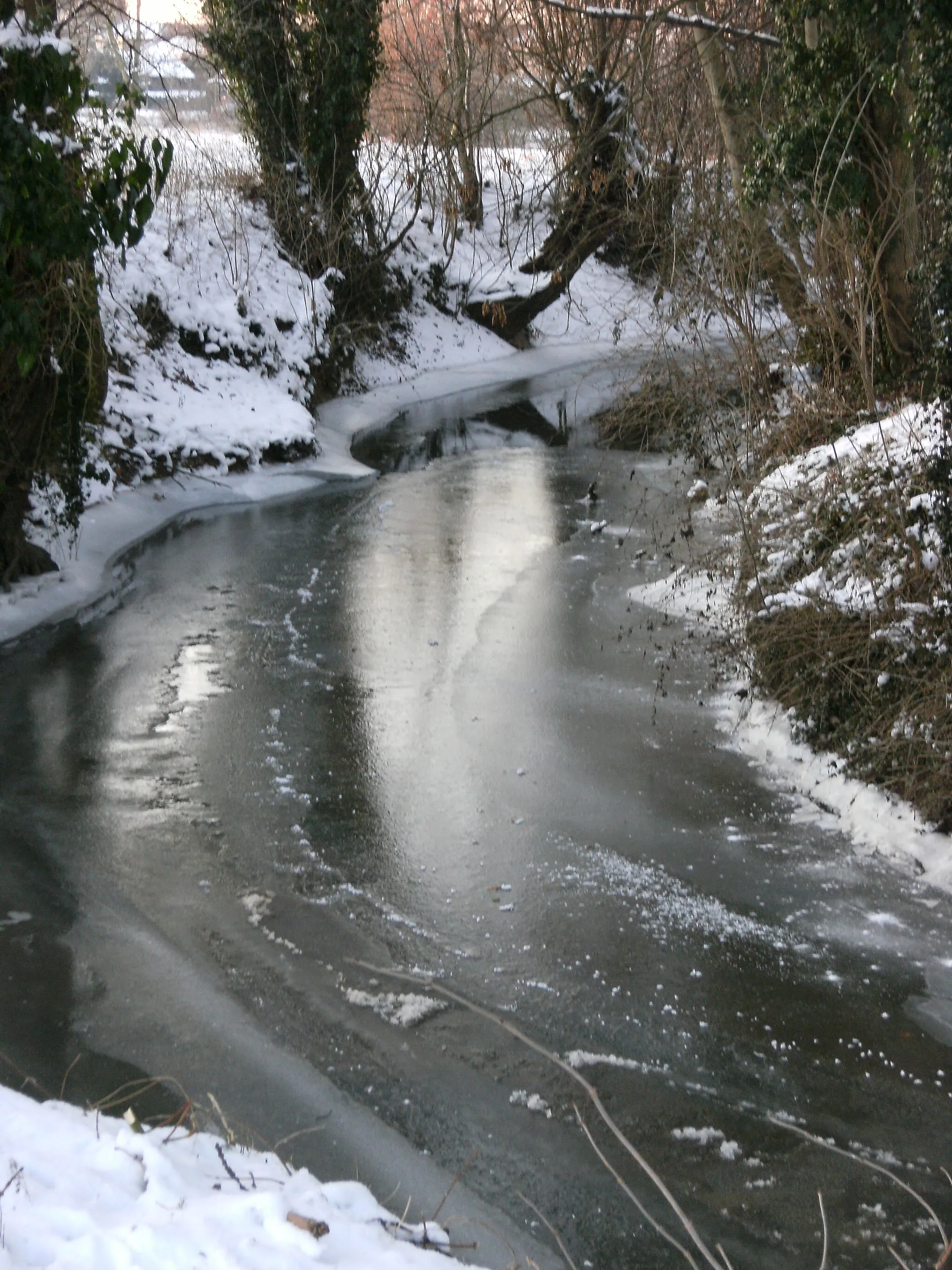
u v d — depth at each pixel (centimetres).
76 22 1432
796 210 1243
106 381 1270
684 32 1830
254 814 773
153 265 1959
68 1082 512
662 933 648
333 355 2380
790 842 749
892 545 856
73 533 1319
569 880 700
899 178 1095
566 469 1856
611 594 1232
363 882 695
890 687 812
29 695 964
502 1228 442
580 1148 489
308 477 1769
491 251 3048
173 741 882
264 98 2372
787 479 1029
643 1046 556
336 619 1162
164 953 619
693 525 1437
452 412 2367
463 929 650
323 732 901
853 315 1135
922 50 905
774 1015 581
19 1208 308
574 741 887
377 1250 322
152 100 1420
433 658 1056
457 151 2734
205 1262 290
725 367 1324
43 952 614
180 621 1155
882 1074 541
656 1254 433
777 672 928
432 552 1397
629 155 2027
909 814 755
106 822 759
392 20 2598
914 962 625
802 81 1138
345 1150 480
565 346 3011
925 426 900
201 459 1675
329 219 2456
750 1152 489
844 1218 454
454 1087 524
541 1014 578
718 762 859
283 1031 559
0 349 1030
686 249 1416
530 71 2403
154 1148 355
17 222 880
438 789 812
